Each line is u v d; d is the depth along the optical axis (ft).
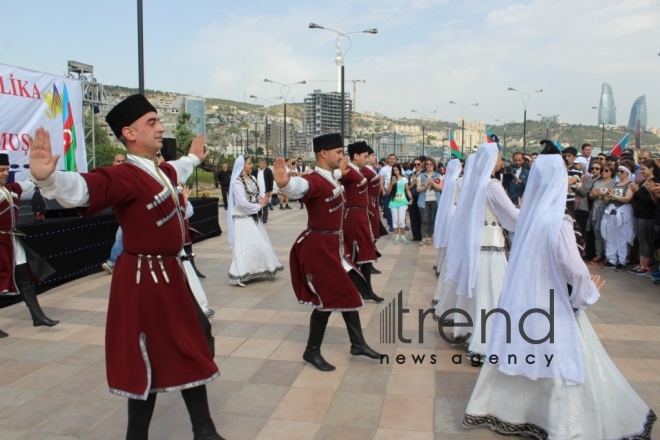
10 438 11.29
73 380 14.26
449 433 11.14
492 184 14.39
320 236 14.26
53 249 24.85
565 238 9.69
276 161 12.92
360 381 13.84
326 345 16.61
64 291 24.11
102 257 28.58
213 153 156.15
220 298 22.47
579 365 9.75
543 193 10.40
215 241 39.24
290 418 11.90
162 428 11.60
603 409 10.04
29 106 27.91
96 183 8.52
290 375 14.29
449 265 16.03
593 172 29.99
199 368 9.66
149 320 9.29
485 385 11.00
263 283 25.25
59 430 11.62
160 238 9.44
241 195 24.18
